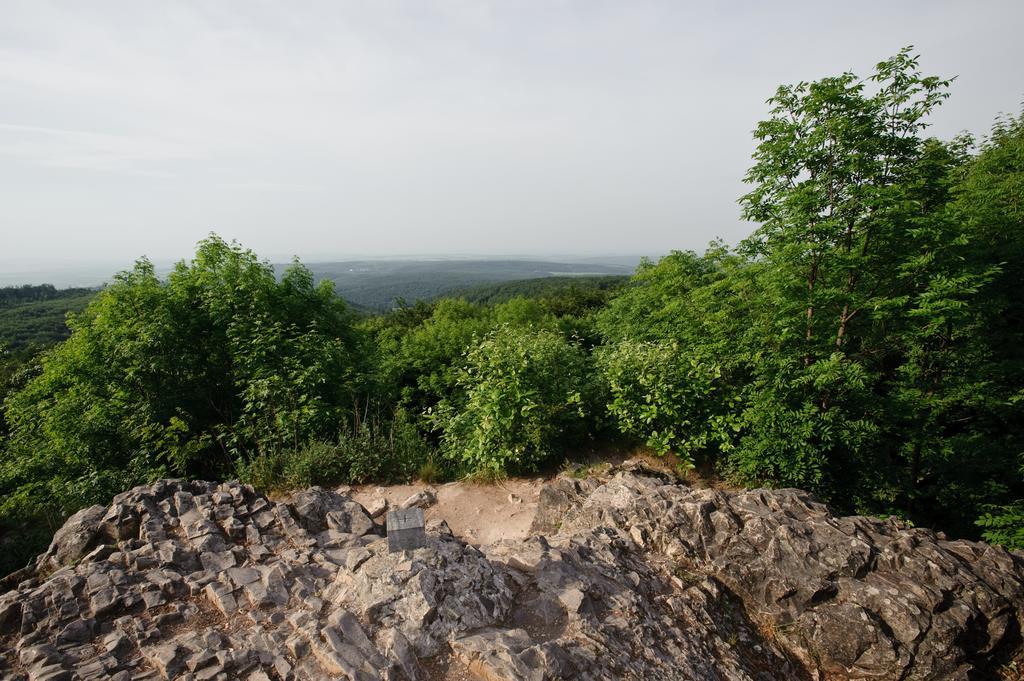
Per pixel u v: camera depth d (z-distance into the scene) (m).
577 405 9.33
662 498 6.31
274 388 9.82
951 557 5.00
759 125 8.62
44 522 9.67
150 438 10.11
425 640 3.67
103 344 10.95
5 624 3.89
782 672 4.32
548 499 7.39
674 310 12.77
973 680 4.14
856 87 7.75
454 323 27.70
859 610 4.54
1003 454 9.66
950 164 9.12
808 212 8.30
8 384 15.01
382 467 8.71
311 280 14.41
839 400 8.73
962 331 9.44
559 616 4.13
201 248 12.38
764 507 5.95
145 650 3.66
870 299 8.50
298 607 4.20
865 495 9.36
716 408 8.93
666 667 3.79
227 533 5.51
